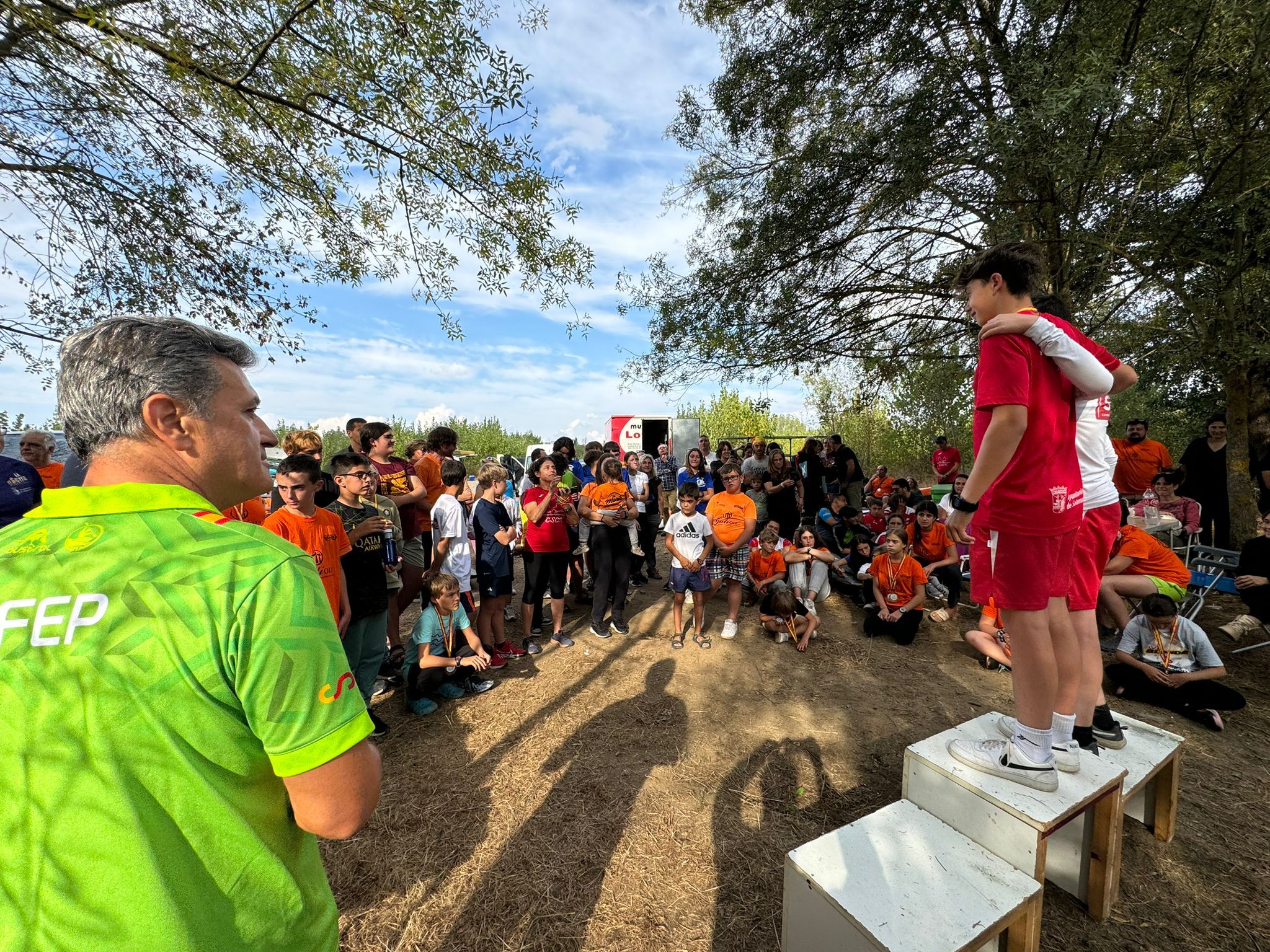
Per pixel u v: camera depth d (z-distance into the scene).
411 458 5.23
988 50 5.35
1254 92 4.30
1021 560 1.82
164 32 3.10
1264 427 6.65
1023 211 5.68
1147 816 2.63
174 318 0.89
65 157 3.67
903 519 5.04
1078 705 2.29
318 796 0.78
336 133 3.66
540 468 4.74
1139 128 4.95
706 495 8.18
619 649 4.84
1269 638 4.65
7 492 3.73
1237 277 4.81
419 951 2.02
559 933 2.10
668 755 3.22
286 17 3.28
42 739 0.67
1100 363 1.78
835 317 7.63
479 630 4.52
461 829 2.62
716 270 7.44
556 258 4.48
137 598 0.71
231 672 0.74
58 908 0.66
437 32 3.38
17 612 0.70
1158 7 4.39
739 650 4.83
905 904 1.69
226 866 0.74
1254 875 2.34
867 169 6.35
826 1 5.79
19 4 2.50
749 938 2.07
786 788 2.93
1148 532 4.98
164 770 0.70
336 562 3.11
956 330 7.38
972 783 1.98
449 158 3.80
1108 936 2.10
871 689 4.08
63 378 0.82
